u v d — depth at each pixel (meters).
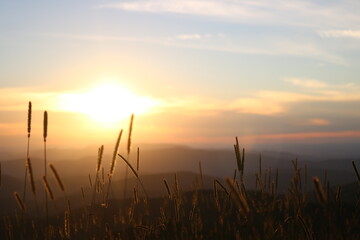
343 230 5.98
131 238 7.53
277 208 7.20
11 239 7.03
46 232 6.92
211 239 6.80
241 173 5.44
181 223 7.53
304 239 6.34
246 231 5.94
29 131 6.22
